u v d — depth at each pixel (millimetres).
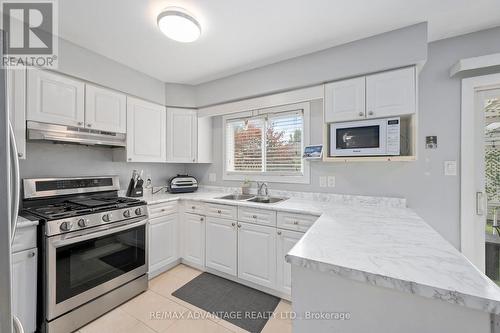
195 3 1449
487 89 1753
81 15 1564
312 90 2139
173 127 2861
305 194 2467
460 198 1787
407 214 1668
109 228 1834
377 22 1629
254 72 2432
